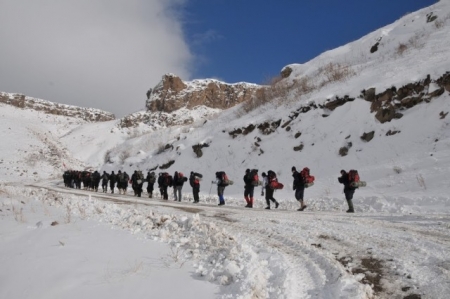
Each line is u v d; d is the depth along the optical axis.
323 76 30.25
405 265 5.45
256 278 4.62
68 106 122.19
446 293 4.41
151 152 39.88
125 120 84.31
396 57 25.66
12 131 67.31
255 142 26.41
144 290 4.43
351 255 6.13
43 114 112.62
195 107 83.56
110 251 5.84
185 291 4.41
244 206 17.48
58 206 10.18
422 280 4.86
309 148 22.41
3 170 50.72
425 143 17.36
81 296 4.30
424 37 26.78
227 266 4.88
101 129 86.81
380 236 7.45
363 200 14.98
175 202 17.53
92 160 69.00
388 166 17.23
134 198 19.00
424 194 13.84
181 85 87.25
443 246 6.41
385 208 13.55
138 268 5.07
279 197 19.16
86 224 7.70
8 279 4.82
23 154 58.47
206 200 20.48
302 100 26.83
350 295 4.33
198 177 19.14
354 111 21.88
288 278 4.82
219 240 6.33
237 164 26.12
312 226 8.81
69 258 5.45
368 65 27.52
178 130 45.12
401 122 19.22
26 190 14.82
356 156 19.58
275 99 32.41
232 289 4.41
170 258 5.59
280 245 6.94
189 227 7.46
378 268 5.44
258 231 8.41
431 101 18.91
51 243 6.19
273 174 15.46
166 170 31.41
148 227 7.53
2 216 8.41
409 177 15.64
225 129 30.47
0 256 5.64
